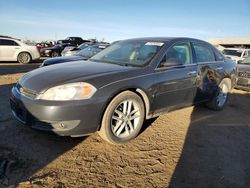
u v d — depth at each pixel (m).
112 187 2.95
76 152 3.63
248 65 9.09
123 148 3.85
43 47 22.41
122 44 5.23
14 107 3.85
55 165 3.28
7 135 3.96
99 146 3.85
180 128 4.77
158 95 4.27
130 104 3.92
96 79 3.60
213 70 5.52
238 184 3.21
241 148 4.19
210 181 3.21
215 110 6.01
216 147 4.13
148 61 4.32
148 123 4.89
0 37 15.09
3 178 2.94
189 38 5.25
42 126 3.46
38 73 4.01
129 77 3.87
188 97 4.93
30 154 3.48
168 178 3.19
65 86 3.44
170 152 3.83
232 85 6.40
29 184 2.88
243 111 6.33
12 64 14.78
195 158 3.72
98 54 5.25
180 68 4.65
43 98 3.42
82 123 3.46
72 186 2.91
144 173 3.26
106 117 3.66
